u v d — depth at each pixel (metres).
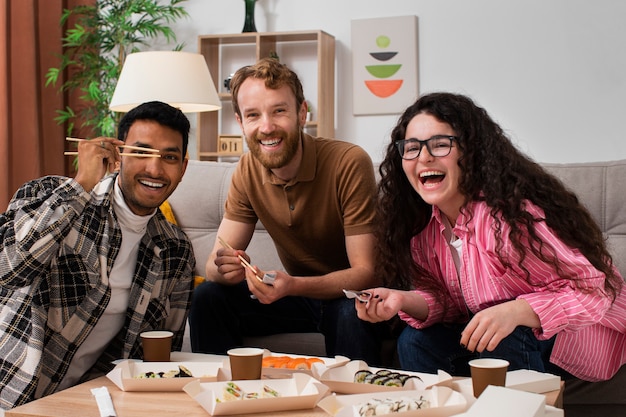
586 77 4.36
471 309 1.86
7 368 1.62
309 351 2.27
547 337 1.61
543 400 1.12
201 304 2.21
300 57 4.85
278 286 1.95
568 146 4.39
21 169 4.36
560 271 1.64
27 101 4.35
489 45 4.49
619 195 2.42
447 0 4.56
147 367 1.56
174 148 1.78
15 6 4.33
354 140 4.75
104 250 1.76
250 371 1.45
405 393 1.35
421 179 1.79
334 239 2.25
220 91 4.97
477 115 1.78
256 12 4.88
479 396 1.25
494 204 1.70
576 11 4.36
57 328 1.71
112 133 4.41
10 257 1.57
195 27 4.97
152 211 1.83
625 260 2.37
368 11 4.70
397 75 4.63
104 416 1.25
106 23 4.57
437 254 1.89
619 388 1.99
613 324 1.75
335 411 1.30
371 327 2.06
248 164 2.30
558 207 1.71
